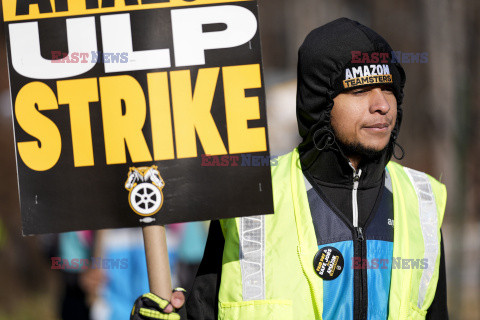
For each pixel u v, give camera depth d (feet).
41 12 17.90
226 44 17.85
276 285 17.98
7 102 88.43
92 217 17.85
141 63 17.84
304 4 104.53
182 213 17.85
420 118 52.54
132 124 17.85
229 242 18.47
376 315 18.12
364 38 18.16
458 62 41.50
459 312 42.91
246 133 17.85
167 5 17.85
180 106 17.87
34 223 17.84
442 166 43.91
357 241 18.35
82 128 17.89
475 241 50.16
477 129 42.04
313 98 18.70
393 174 19.43
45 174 17.88
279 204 18.70
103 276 35.22
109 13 17.87
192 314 19.13
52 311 68.64
